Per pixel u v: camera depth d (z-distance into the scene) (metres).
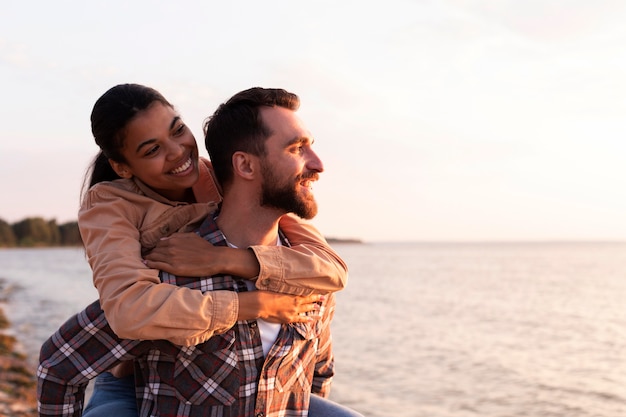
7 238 176.38
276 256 2.00
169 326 1.79
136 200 2.18
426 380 18.05
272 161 2.00
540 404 15.48
